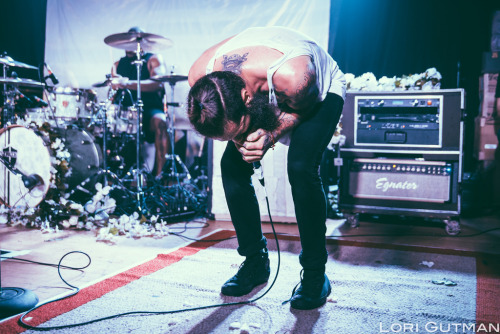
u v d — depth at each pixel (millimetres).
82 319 1396
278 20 4383
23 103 4191
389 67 4402
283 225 3080
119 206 3340
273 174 3111
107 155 3924
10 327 1333
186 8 4688
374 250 2367
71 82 5090
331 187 3574
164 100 4535
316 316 1433
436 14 4285
